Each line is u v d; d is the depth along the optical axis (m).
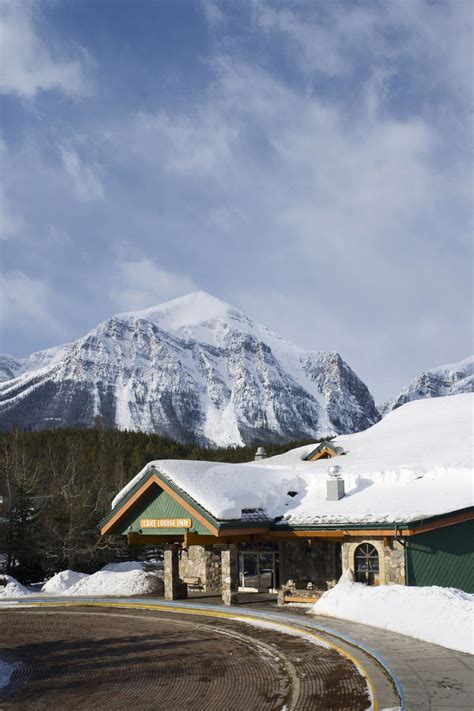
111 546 42.72
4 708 14.78
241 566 31.03
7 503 43.72
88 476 70.38
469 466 27.98
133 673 17.31
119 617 25.72
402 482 28.31
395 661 16.36
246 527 26.77
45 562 41.78
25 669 18.19
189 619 24.53
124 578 32.94
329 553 27.50
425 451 32.16
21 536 41.53
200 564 32.50
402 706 12.97
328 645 19.03
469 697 13.36
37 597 31.56
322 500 28.44
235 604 26.78
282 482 30.30
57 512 42.94
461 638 17.64
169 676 16.88
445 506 24.83
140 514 29.36
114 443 121.62
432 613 19.69
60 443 114.25
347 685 15.11
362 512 25.64
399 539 24.30
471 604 19.48
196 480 27.98
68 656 19.48
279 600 26.64
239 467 31.20
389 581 24.44
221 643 20.27
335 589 24.30
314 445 41.75
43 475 64.44
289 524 27.06
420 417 41.25
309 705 13.96
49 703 15.02
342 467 31.80
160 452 123.88
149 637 21.67
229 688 15.62
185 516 27.80
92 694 15.60
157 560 51.94
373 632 19.88
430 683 14.41
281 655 18.31
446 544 25.11
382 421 43.16
